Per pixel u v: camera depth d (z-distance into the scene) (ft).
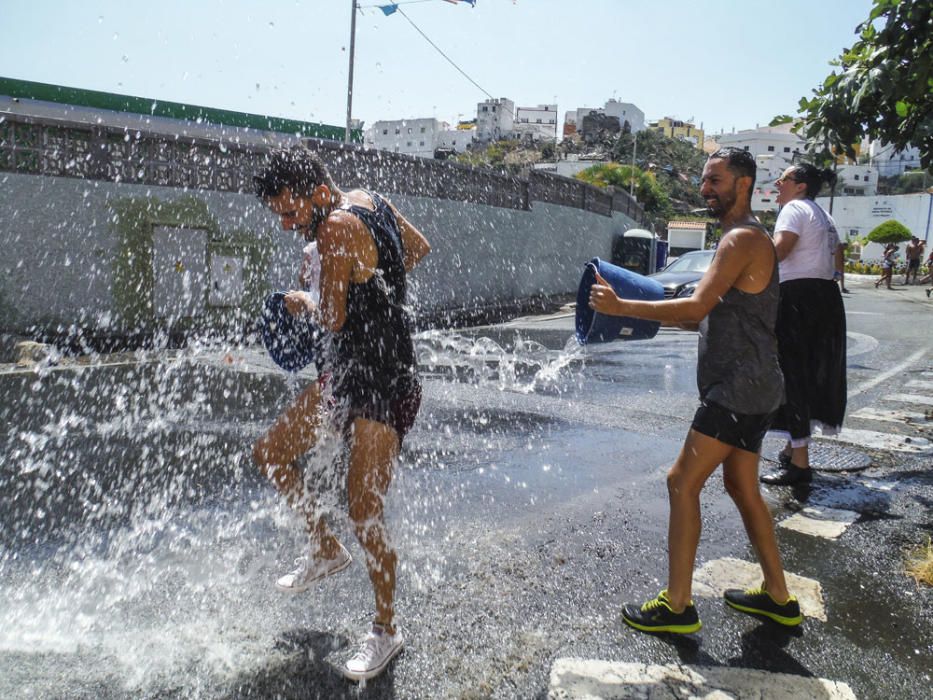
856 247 168.45
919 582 9.85
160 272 31.58
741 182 8.09
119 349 29.32
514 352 32.14
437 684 7.20
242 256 34.22
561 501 12.77
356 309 7.47
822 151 15.03
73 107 57.88
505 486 13.55
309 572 8.89
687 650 8.00
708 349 8.19
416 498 12.76
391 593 7.59
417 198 43.80
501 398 21.76
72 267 29.12
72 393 20.74
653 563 10.23
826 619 8.80
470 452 15.81
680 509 8.20
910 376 26.45
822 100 14.94
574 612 8.75
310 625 8.25
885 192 223.10
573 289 68.33
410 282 43.57
